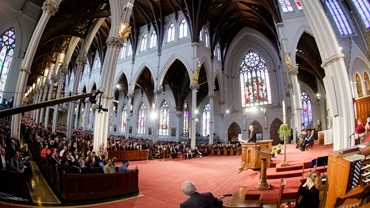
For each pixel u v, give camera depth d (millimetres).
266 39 31578
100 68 35812
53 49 25547
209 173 10930
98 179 7012
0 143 8406
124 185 7594
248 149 9172
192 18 25469
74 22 19922
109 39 15156
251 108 31000
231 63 34469
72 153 10914
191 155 20391
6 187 6035
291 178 6727
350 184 3721
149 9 29266
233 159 18250
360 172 3844
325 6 16031
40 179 8844
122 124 40750
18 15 18031
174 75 33156
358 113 10562
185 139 32875
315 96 29797
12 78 17531
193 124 23000
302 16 20797
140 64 30328
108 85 14703
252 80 32531
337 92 8461
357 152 4195
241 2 26875
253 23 31203
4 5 17156
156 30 29453
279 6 21984
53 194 7121
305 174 6773
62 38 24188
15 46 17953
